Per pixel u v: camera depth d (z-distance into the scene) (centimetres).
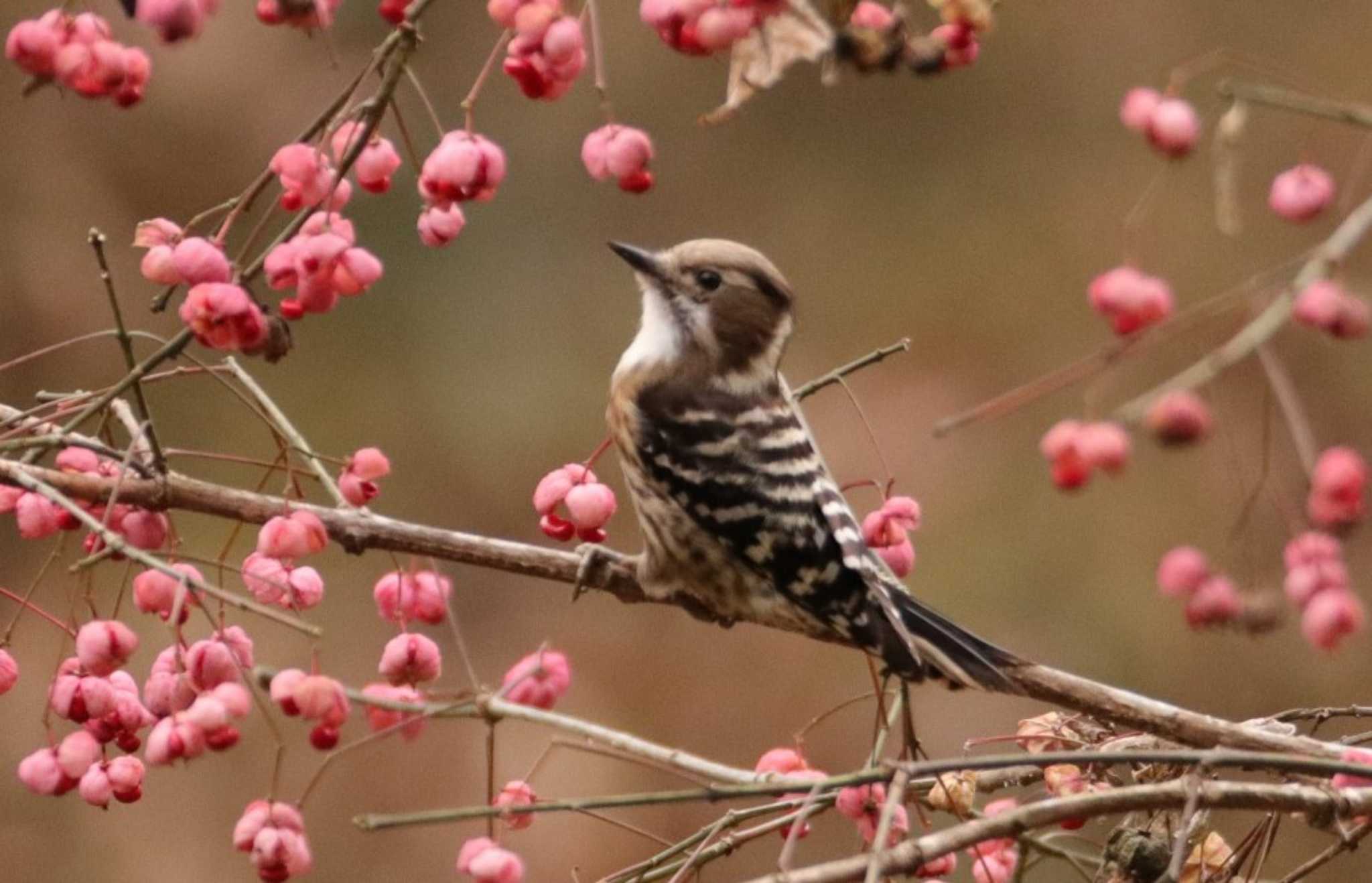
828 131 1764
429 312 1659
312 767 1415
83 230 1534
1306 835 1231
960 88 1772
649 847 1398
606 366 1655
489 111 1697
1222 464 1469
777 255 1719
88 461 652
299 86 1592
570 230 1706
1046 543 1513
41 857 1351
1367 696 1398
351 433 1591
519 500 1605
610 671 1514
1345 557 1394
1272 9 1731
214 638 591
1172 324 541
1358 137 1636
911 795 619
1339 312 529
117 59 571
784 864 486
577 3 909
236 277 581
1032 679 640
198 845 1377
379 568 1515
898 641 656
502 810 491
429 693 571
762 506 732
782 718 1491
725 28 564
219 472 1527
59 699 602
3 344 1500
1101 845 703
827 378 677
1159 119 570
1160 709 630
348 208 1662
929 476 1579
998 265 1698
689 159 1738
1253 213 1652
